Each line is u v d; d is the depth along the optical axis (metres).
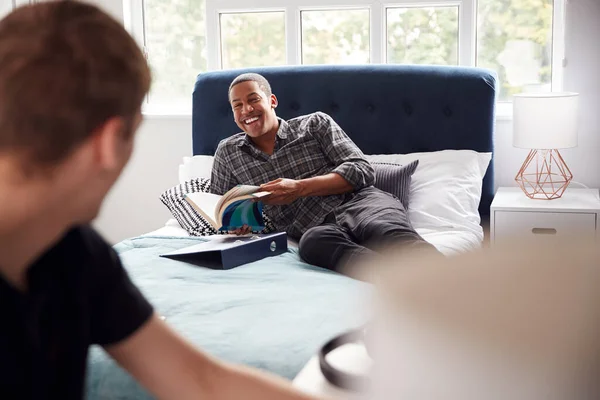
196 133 3.80
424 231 3.06
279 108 3.72
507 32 3.75
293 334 1.84
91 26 0.53
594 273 0.17
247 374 0.81
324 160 3.25
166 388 0.81
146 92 0.58
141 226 4.29
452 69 3.56
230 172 3.29
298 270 2.57
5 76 0.51
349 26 3.94
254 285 2.34
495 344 0.17
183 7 4.18
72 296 0.71
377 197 3.03
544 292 0.17
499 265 0.17
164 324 0.83
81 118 0.52
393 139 3.58
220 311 2.04
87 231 0.75
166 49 4.23
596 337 0.16
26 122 0.51
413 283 0.18
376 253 2.63
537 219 3.22
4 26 0.53
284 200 3.00
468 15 3.75
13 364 0.61
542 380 0.17
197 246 2.74
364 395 0.23
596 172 3.64
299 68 3.74
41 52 0.51
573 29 3.58
